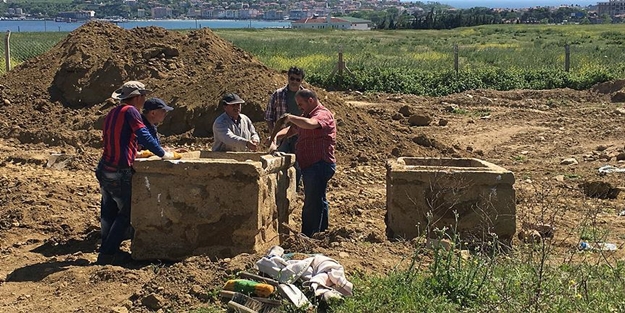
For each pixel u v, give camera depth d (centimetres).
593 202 1004
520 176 1195
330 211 976
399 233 741
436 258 600
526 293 570
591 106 2089
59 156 1214
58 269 698
